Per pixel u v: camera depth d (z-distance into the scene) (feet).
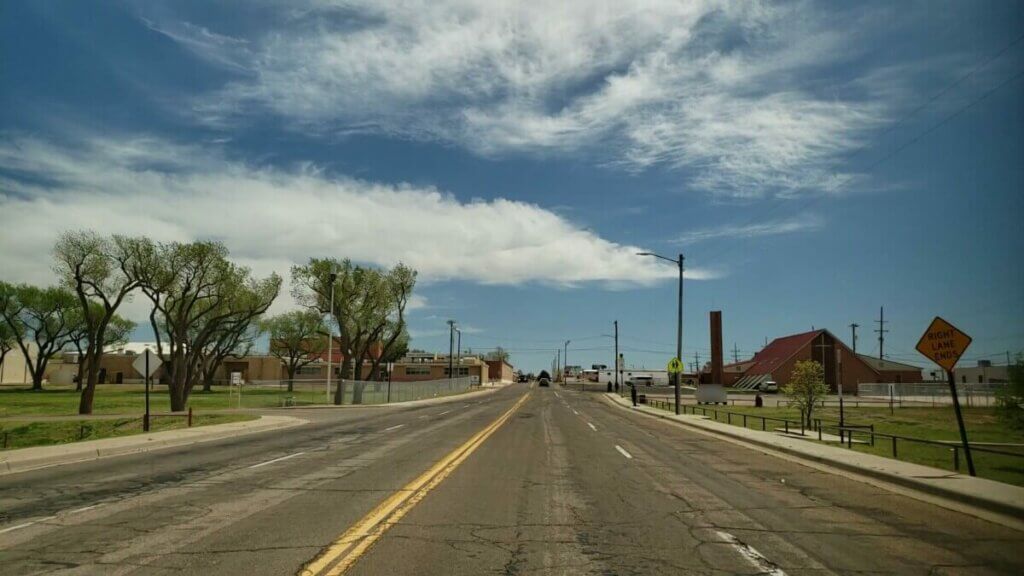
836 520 32.73
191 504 35.68
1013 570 23.97
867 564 24.71
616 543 27.78
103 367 370.73
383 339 293.43
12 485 42.19
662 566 24.36
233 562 24.30
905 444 73.31
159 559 24.67
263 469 50.14
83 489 40.65
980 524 31.94
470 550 26.37
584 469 51.65
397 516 32.68
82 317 253.03
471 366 414.82
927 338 48.70
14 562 24.25
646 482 45.11
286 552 25.73
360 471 49.08
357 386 182.91
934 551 26.63
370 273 235.81
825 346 299.17
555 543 27.68
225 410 142.10
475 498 38.06
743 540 28.43
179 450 64.13
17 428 104.99
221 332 227.40
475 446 68.28
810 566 24.40
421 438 77.56
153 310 145.38
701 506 36.32
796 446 67.21
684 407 164.55
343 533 28.94
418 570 23.52
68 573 22.90
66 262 133.39
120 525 30.42
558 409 157.58
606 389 336.90
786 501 38.06
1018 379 62.23
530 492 40.42
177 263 147.95
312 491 40.01
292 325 310.86
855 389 296.30
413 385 221.66
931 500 38.45
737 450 68.39
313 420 112.88
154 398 200.95
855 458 56.24
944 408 169.48
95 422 109.09
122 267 140.56
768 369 322.34
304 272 232.12
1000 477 46.85
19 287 261.44
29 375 376.27
